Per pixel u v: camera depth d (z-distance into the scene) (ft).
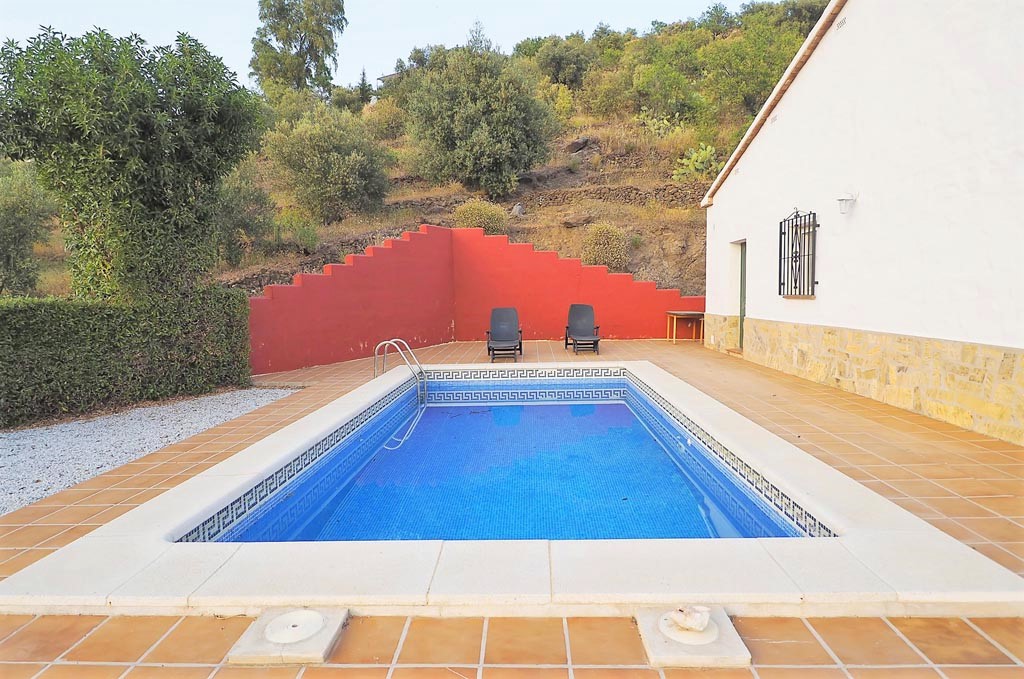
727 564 7.53
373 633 6.52
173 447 14.88
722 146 63.16
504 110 56.65
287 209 50.83
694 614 6.33
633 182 59.11
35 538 9.45
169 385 21.15
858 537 8.31
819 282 21.59
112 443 15.31
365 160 51.37
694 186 54.39
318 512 13.37
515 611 6.82
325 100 95.30
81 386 18.65
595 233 44.34
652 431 20.17
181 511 9.91
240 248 38.52
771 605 6.75
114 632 6.68
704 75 77.05
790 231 23.54
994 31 13.29
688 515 12.67
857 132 18.89
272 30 97.14
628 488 14.35
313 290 29.43
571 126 75.10
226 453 14.30
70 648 6.38
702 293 43.75
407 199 56.54
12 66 18.08
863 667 5.80
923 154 15.83
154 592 7.16
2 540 9.37
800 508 9.99
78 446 15.06
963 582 6.99
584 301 40.70
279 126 52.85
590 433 19.97
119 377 19.67
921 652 6.04
